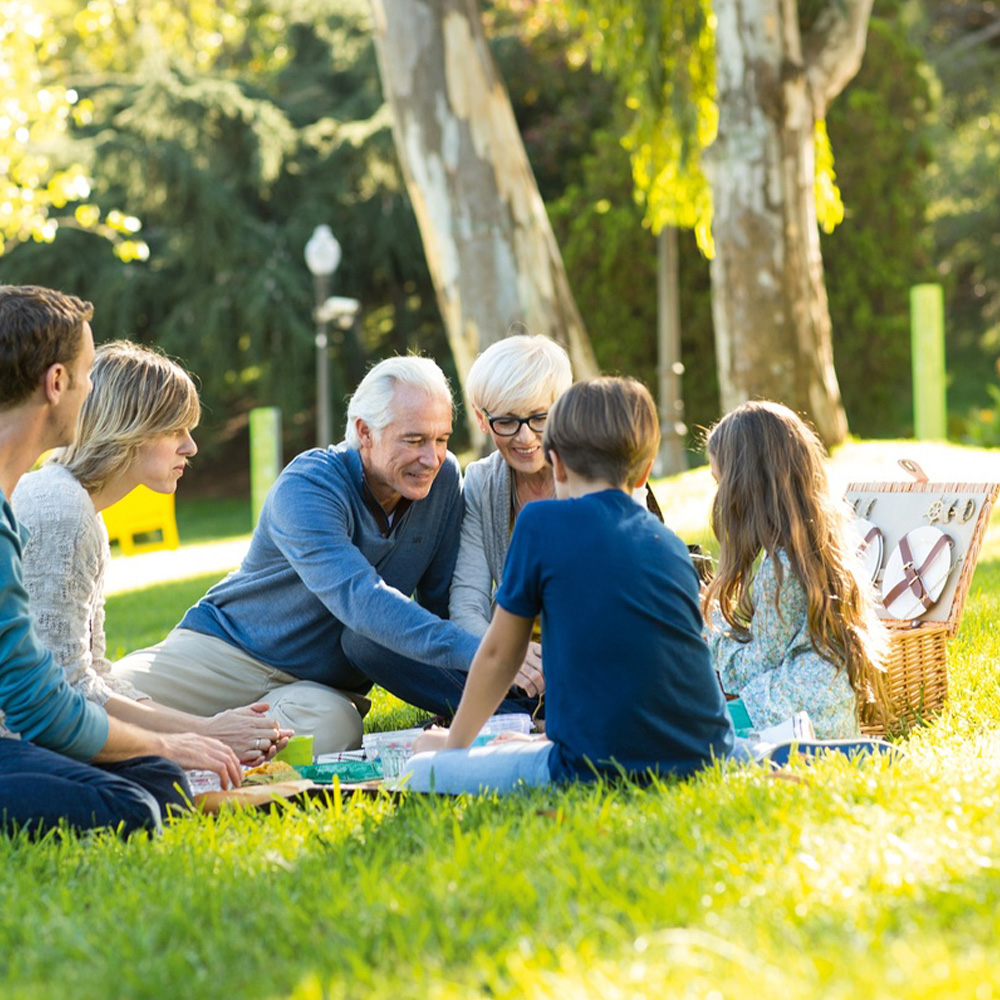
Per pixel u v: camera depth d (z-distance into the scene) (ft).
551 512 11.03
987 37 105.50
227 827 10.68
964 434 70.74
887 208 77.30
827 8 41.60
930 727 14.24
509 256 42.45
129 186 91.40
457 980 6.80
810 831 8.76
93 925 8.14
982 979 6.27
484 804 10.37
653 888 7.74
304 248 94.43
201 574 43.93
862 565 14.65
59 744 10.84
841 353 77.05
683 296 75.36
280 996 6.84
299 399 95.61
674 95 43.29
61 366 10.96
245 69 112.06
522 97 92.79
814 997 6.21
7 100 51.37
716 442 14.08
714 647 14.26
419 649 13.50
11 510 10.80
